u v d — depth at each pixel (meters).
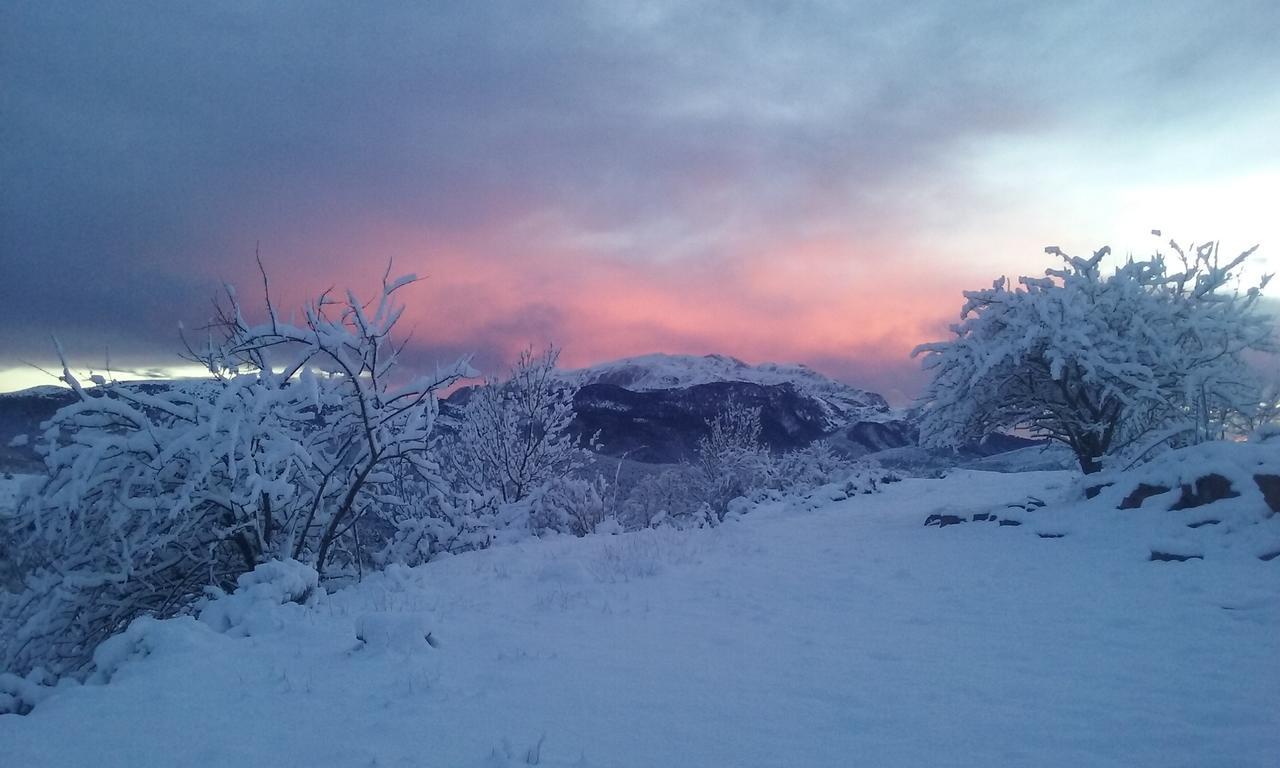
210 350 13.00
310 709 5.15
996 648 6.66
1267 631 6.68
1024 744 4.53
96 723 4.91
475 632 7.39
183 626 6.95
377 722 4.87
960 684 5.68
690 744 4.56
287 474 11.66
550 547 14.23
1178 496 11.34
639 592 9.58
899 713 5.09
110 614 12.45
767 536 15.37
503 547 14.65
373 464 12.77
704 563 11.84
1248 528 9.83
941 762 4.29
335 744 4.50
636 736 4.68
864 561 11.61
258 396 10.94
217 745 4.51
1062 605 8.10
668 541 14.55
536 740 4.58
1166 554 9.62
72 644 12.38
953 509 15.41
